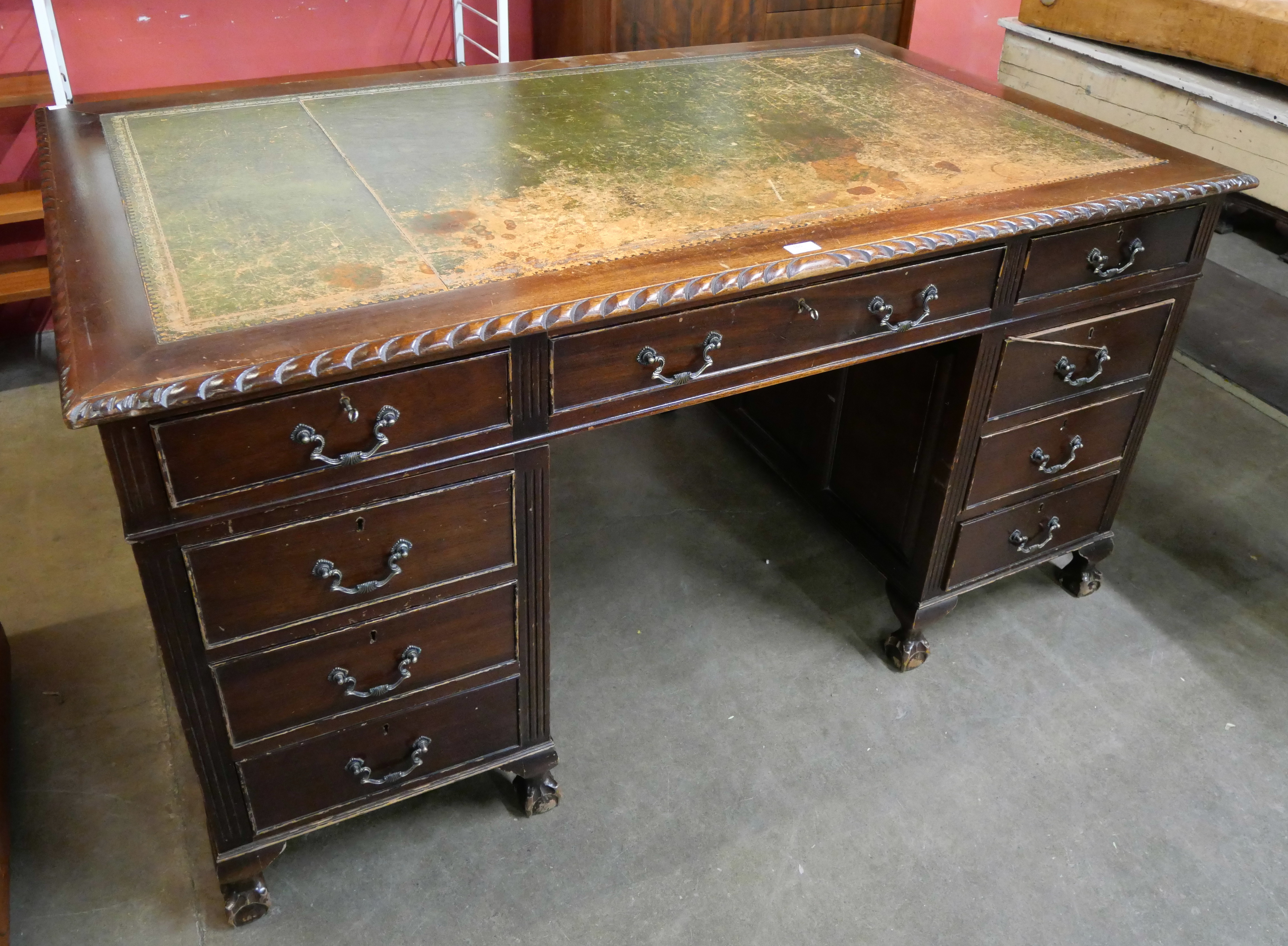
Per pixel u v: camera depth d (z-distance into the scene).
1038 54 2.71
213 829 1.38
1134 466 2.47
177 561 1.15
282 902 1.51
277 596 1.23
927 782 1.74
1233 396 2.87
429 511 1.27
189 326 1.08
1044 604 2.14
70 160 1.47
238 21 2.72
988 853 1.62
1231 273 3.47
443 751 1.52
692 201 1.45
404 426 1.18
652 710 1.86
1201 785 1.75
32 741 1.74
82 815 1.62
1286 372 2.97
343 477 1.18
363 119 1.69
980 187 1.54
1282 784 1.76
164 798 1.66
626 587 2.13
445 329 1.10
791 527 2.33
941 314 1.52
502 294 1.17
